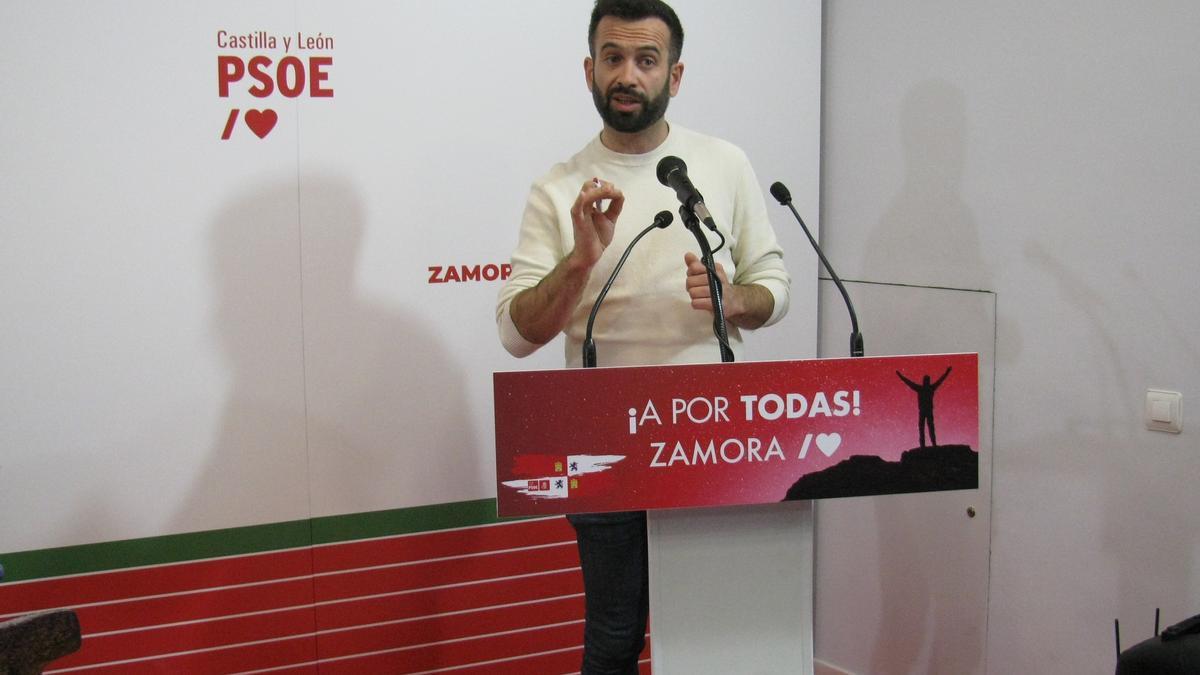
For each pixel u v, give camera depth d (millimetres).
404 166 2289
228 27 2135
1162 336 2135
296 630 2355
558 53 2367
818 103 2682
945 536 2604
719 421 1549
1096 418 2268
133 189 2109
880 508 2754
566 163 2371
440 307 2359
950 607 2615
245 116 2166
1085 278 2254
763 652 1753
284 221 2221
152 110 2104
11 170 2027
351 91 2230
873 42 2623
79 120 2059
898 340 2658
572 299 1946
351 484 2348
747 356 2703
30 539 2133
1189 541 2135
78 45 2039
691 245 2230
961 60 2436
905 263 2617
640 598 2049
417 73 2271
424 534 2428
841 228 2764
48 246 2068
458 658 2510
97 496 2166
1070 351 2299
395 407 2357
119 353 2143
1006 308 2412
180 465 2215
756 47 2580
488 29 2311
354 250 2275
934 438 1600
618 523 1983
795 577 1748
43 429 2113
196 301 2182
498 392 1497
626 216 2227
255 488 2277
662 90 2256
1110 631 2293
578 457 1524
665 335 2219
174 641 2266
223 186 2170
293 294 2246
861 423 1580
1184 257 2084
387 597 2418
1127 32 2133
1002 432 2459
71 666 2201
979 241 2449
